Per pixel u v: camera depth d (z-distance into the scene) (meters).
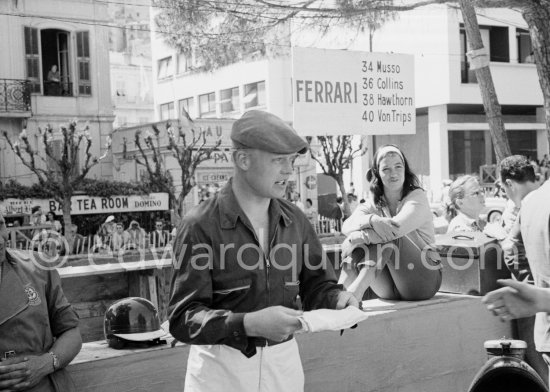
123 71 57.19
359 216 3.86
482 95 11.71
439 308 3.95
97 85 26.36
